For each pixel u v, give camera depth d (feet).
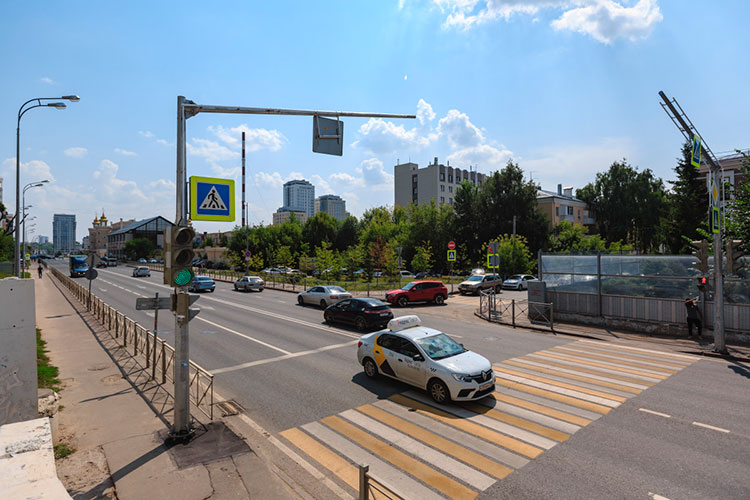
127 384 30.78
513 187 160.15
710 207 42.91
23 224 135.13
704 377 32.96
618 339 48.32
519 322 60.13
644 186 193.26
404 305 79.77
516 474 18.62
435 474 18.74
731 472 18.60
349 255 151.94
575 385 30.94
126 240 349.82
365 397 29.01
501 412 25.88
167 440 21.47
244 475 18.38
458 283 127.54
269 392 30.17
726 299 47.14
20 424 11.93
